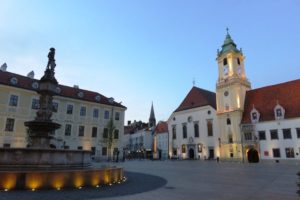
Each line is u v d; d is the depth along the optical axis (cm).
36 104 4512
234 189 1397
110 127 5253
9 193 1093
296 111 5009
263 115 5506
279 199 1096
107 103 5644
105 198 1072
